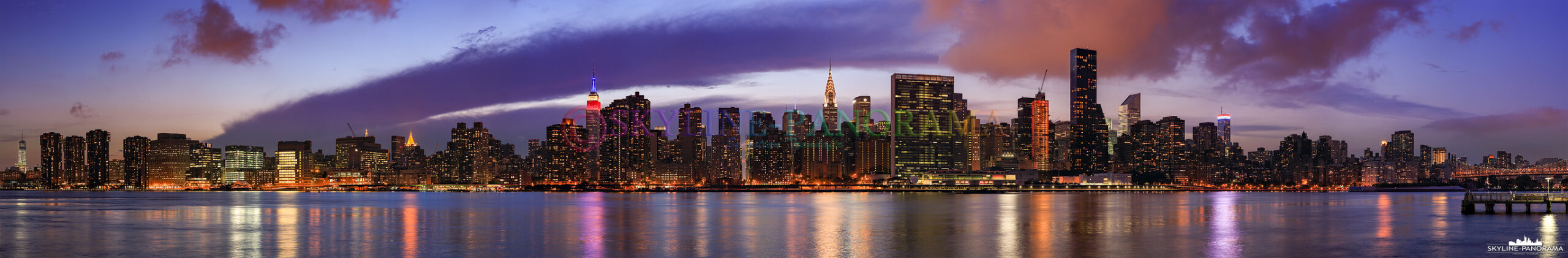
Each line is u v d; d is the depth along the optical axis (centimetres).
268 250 9638
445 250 9669
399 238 11038
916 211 19750
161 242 10569
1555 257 8900
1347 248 9712
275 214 17638
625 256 9200
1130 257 9031
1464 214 15200
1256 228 12769
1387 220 14538
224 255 9188
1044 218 16000
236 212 18962
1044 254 9212
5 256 9231
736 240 10862
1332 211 18862
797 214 17688
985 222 14425
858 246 10119
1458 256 9044
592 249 9775
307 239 10962
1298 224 13562
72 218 15988
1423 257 8925
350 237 11338
